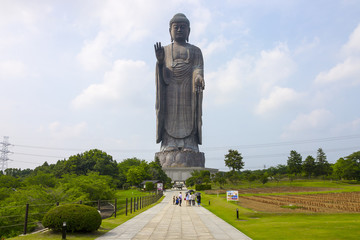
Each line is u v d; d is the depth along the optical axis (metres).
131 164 141.12
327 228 18.02
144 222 22.84
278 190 74.56
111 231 18.36
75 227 16.52
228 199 37.34
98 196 47.00
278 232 17.31
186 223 22.42
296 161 117.62
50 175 56.72
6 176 57.16
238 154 105.94
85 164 95.25
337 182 109.62
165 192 78.94
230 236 16.81
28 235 16.38
